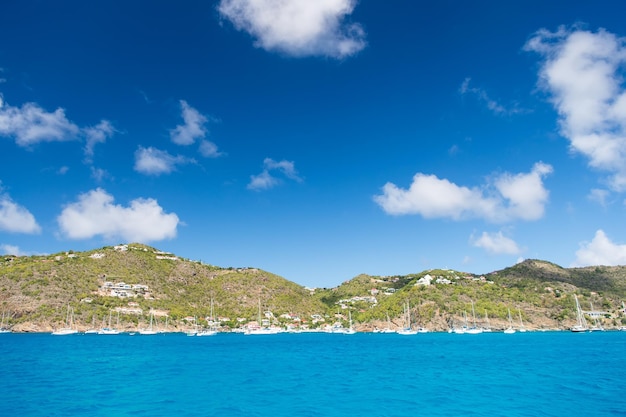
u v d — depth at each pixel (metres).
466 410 36.75
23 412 36.41
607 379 54.09
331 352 112.75
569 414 34.53
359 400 41.94
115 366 75.06
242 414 35.84
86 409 37.50
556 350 107.25
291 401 41.47
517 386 49.31
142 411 36.84
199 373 65.00
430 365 75.75
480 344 139.25
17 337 184.75
